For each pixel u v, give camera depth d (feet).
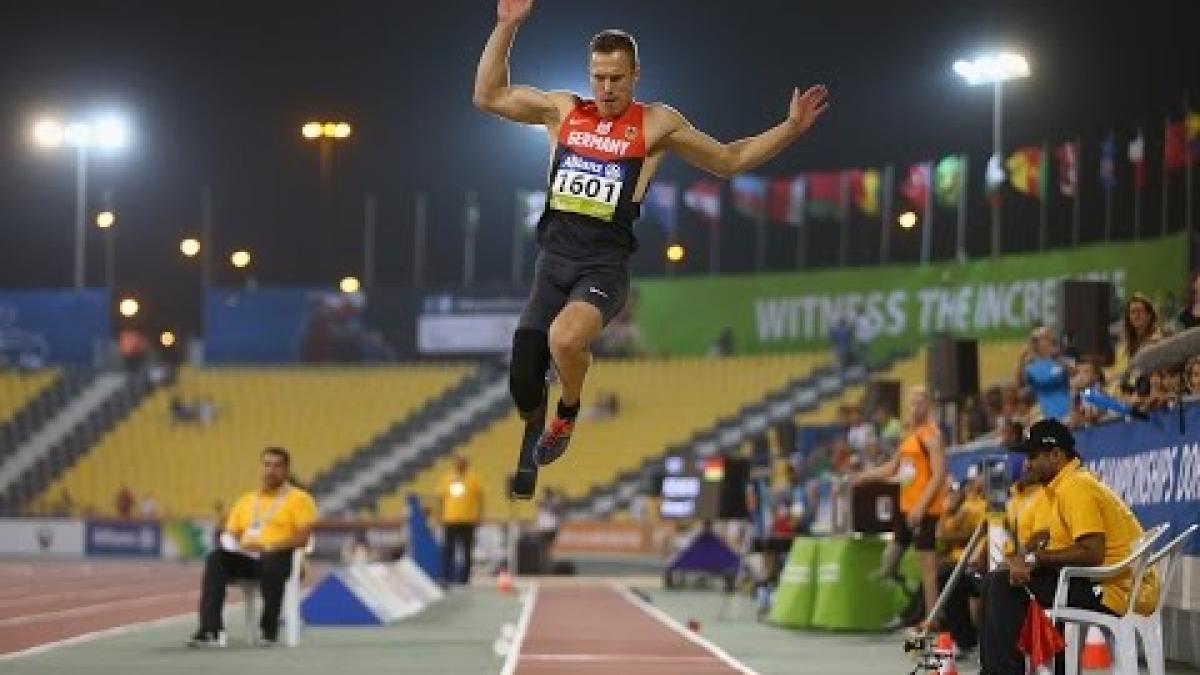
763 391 420.36
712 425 419.33
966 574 122.21
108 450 470.80
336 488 451.53
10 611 193.57
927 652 98.48
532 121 69.10
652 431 424.05
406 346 472.44
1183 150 328.08
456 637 155.12
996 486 120.16
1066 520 90.53
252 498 144.87
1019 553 89.66
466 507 266.36
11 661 123.75
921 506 139.85
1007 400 157.99
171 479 461.78
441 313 470.80
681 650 139.44
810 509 210.59
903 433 195.21
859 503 153.48
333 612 171.63
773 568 207.00
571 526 400.88
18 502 469.98
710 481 230.07
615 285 65.41
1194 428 112.98
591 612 199.62
